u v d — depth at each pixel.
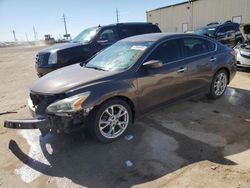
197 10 25.23
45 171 2.94
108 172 2.84
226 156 3.01
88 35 7.41
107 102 3.29
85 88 3.12
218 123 3.94
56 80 3.44
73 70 3.88
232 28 12.41
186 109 4.60
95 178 2.75
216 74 4.86
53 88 3.21
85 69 3.87
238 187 2.46
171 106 4.26
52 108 3.01
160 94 3.88
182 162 2.94
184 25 27.33
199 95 4.66
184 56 4.21
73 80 3.32
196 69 4.36
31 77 9.41
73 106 2.98
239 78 6.84
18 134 3.95
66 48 6.54
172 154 3.12
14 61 16.45
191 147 3.25
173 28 29.14
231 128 3.75
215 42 4.92
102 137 3.37
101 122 3.32
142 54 3.72
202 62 4.47
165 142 3.42
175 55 4.09
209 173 2.71
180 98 4.27
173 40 4.15
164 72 3.84
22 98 6.20
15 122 3.16
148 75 3.65
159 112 4.49
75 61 6.61
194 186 2.52
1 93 6.96
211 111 4.46
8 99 6.20
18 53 24.50
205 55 4.56
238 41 12.41
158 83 3.80
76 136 3.69
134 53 3.83
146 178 2.70
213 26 12.58
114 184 2.64
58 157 3.21
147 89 3.68
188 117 4.23
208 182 2.56
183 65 4.12
